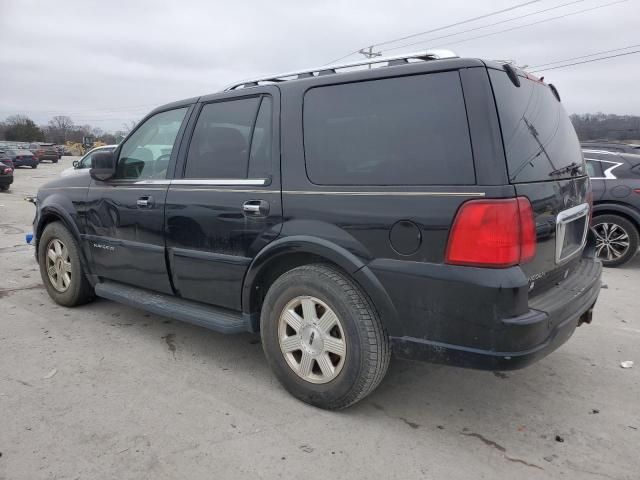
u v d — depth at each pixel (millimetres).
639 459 2709
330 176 2992
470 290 2512
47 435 2854
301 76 3436
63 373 3635
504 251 2467
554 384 3564
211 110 3730
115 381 3520
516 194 2506
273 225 3193
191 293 3791
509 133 2588
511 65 2953
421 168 2674
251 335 4434
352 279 2947
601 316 5023
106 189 4387
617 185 7043
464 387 3510
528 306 2590
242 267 3387
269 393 3369
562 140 3273
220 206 3471
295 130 3184
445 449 2783
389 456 2709
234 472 2559
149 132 4180
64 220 4785
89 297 5043
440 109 2660
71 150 76062
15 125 92500
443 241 2576
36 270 6742
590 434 2945
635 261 7652
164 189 3865
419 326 2711
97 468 2576
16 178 27625
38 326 4582
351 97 2992
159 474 2537
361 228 2832
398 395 3381
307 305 3098
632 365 3865
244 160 3434
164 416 3066
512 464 2662
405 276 2688
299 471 2572
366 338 2867
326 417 3078
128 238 4191
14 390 3371
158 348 4113
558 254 2955
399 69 2838
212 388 3434
